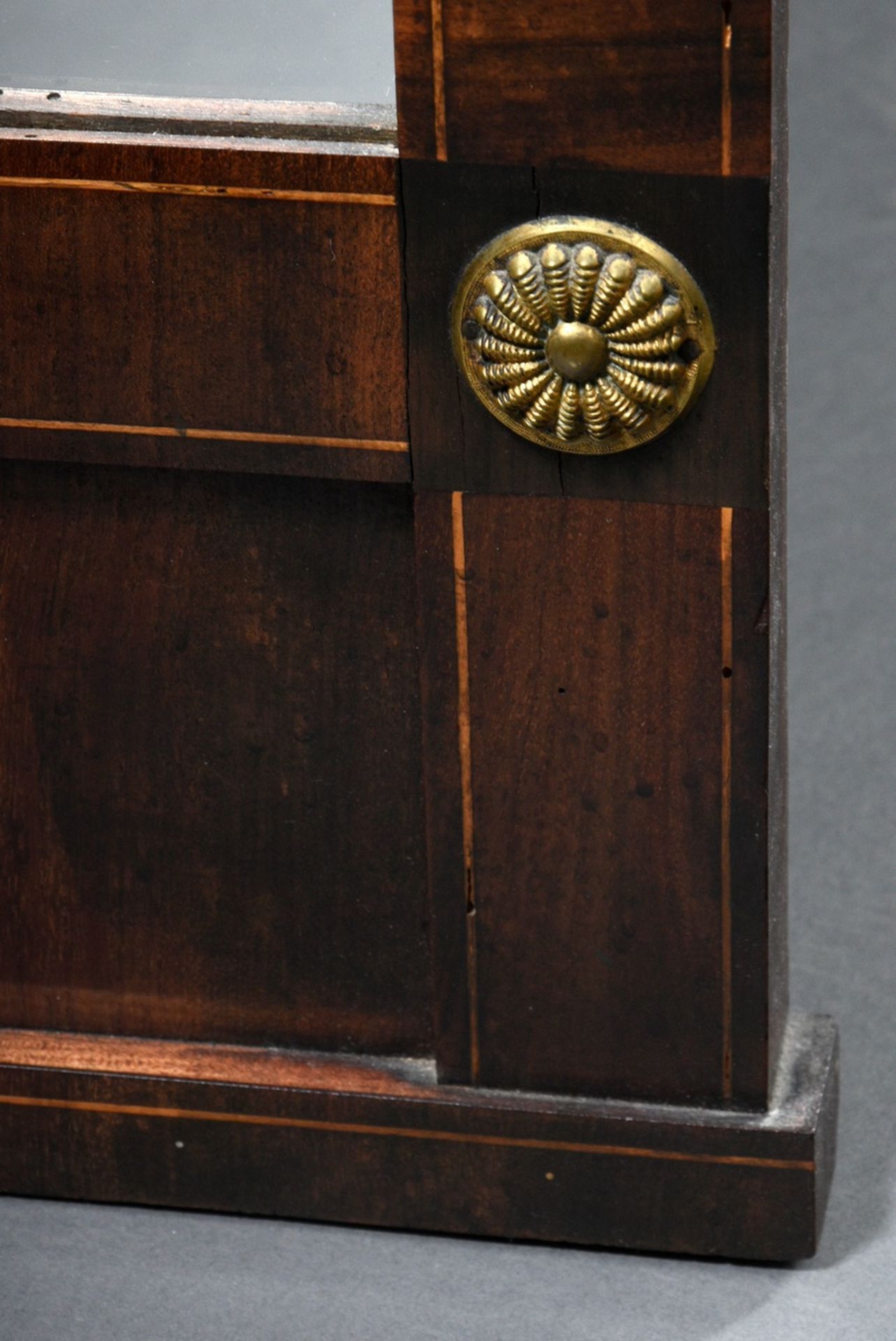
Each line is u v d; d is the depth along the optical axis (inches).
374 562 109.2
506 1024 115.6
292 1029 120.0
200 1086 118.2
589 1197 116.6
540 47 96.1
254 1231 120.5
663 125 96.3
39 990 122.0
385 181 100.1
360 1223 120.1
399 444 105.1
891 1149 125.5
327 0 104.1
